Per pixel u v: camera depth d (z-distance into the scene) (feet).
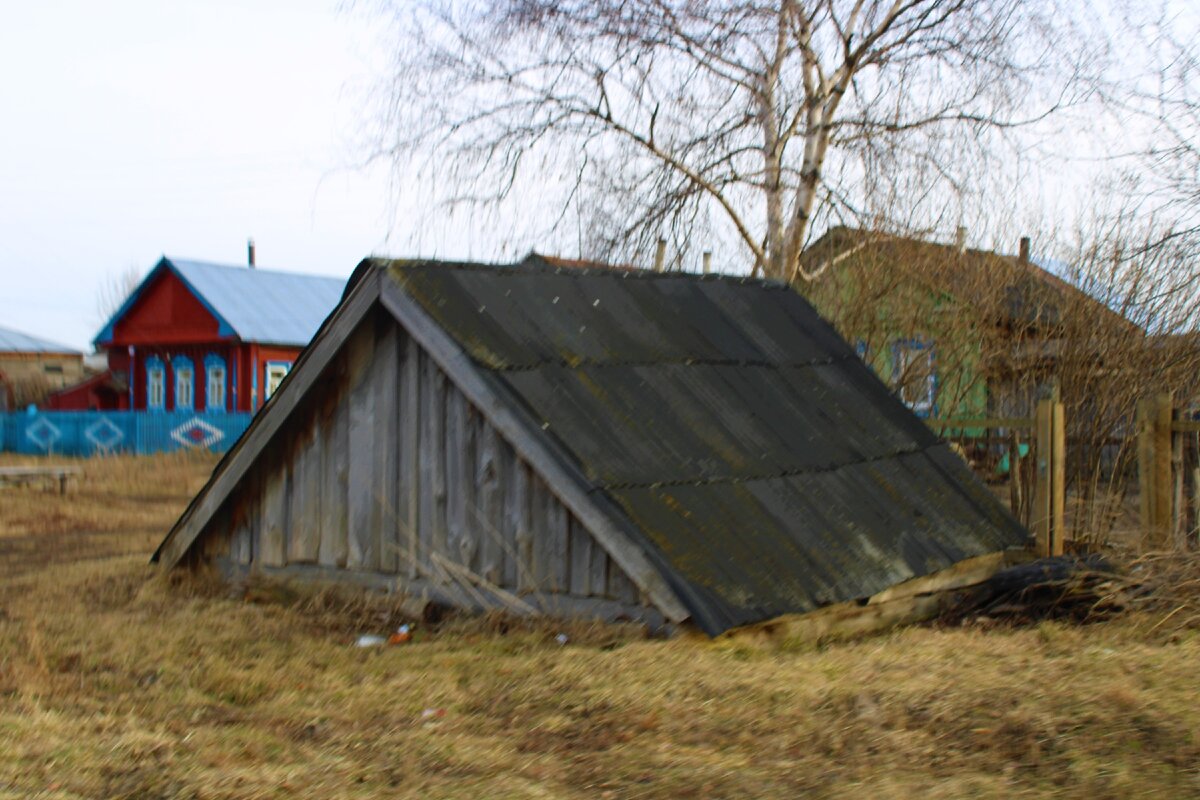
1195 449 33.12
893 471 30.12
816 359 34.09
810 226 52.60
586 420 25.34
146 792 15.70
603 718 18.26
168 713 19.95
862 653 22.80
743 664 21.09
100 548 45.32
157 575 33.71
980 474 42.32
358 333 29.40
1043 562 29.71
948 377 49.19
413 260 27.89
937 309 50.34
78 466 82.84
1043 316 45.44
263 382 113.60
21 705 20.11
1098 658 21.36
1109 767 15.51
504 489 26.40
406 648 24.54
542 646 23.61
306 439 30.76
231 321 110.73
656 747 17.01
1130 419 38.91
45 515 55.93
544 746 17.33
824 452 29.25
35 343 154.51
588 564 24.70
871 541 26.32
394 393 28.76
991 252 49.67
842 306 51.55
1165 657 21.20
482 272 28.91
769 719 17.98
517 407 24.76
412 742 17.69
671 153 53.06
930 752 16.44
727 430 27.81
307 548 30.71
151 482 74.95
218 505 31.91
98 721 19.12
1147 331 41.57
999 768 15.80
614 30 50.70
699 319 32.76
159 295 117.50
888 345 51.47
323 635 26.71
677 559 22.62
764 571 23.43
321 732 18.53
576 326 28.99
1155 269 42.88
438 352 26.27
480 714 19.07
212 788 15.71
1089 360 41.57
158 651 24.84
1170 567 26.25
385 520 28.91
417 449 28.25
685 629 22.43
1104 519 37.42
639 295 32.19
